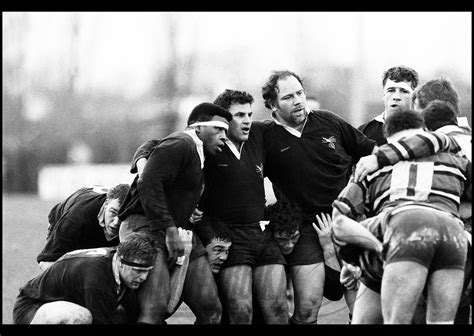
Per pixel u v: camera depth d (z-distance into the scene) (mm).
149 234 23812
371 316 22344
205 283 24812
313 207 26406
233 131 25578
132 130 114250
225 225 25359
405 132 22219
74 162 110312
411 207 21188
